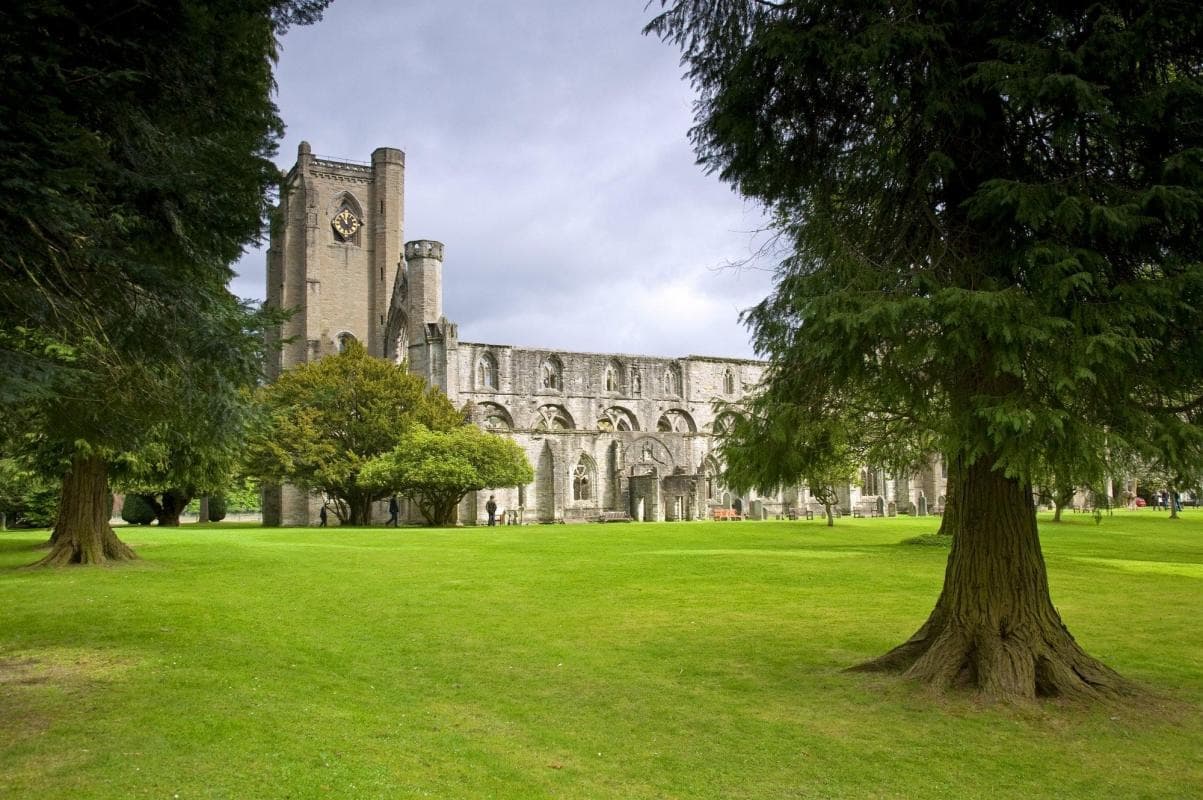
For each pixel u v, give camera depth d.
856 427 11.48
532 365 84.50
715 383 94.81
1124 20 9.11
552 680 11.84
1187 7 8.55
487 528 51.66
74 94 9.26
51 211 8.66
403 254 101.50
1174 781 8.14
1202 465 8.98
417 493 62.03
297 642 14.12
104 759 8.23
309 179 97.69
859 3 10.17
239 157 11.27
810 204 11.52
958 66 9.88
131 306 11.09
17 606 17.52
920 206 10.80
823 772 8.38
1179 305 8.87
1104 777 8.24
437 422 65.94
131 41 9.52
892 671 11.98
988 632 11.04
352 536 40.75
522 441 71.81
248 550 30.72
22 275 10.33
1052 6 9.39
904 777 8.25
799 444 11.21
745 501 79.31
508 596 19.25
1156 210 9.14
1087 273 8.66
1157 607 17.80
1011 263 9.62
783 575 22.95
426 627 15.54
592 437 75.25
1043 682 10.75
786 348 11.19
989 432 8.82
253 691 10.91
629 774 8.30
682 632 15.20
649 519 73.31
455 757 8.66
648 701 10.82
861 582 21.56
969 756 8.80
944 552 29.52
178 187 10.34
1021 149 10.30
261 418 17.59
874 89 9.93
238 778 7.82
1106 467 8.87
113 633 14.62
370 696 10.95
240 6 10.05
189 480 32.25
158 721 9.48
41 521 63.19
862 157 11.02
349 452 62.31
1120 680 10.94
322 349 96.50
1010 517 11.16
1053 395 9.28
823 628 15.58
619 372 89.50
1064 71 9.19
